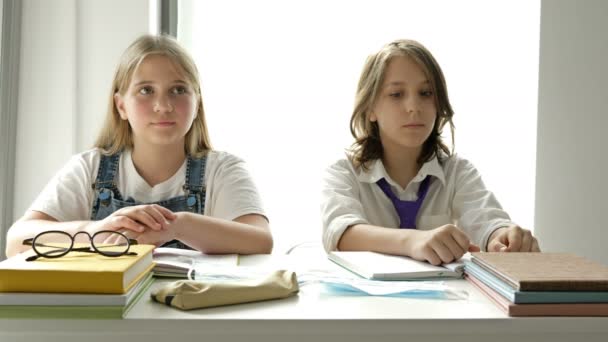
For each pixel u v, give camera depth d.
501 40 2.17
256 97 2.15
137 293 0.79
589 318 0.73
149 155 1.53
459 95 2.18
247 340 0.71
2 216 1.92
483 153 2.19
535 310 0.72
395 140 1.58
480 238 1.45
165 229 1.14
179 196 1.54
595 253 2.15
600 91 2.12
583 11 2.11
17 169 1.99
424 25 2.16
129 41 2.02
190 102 1.48
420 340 0.72
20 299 0.70
